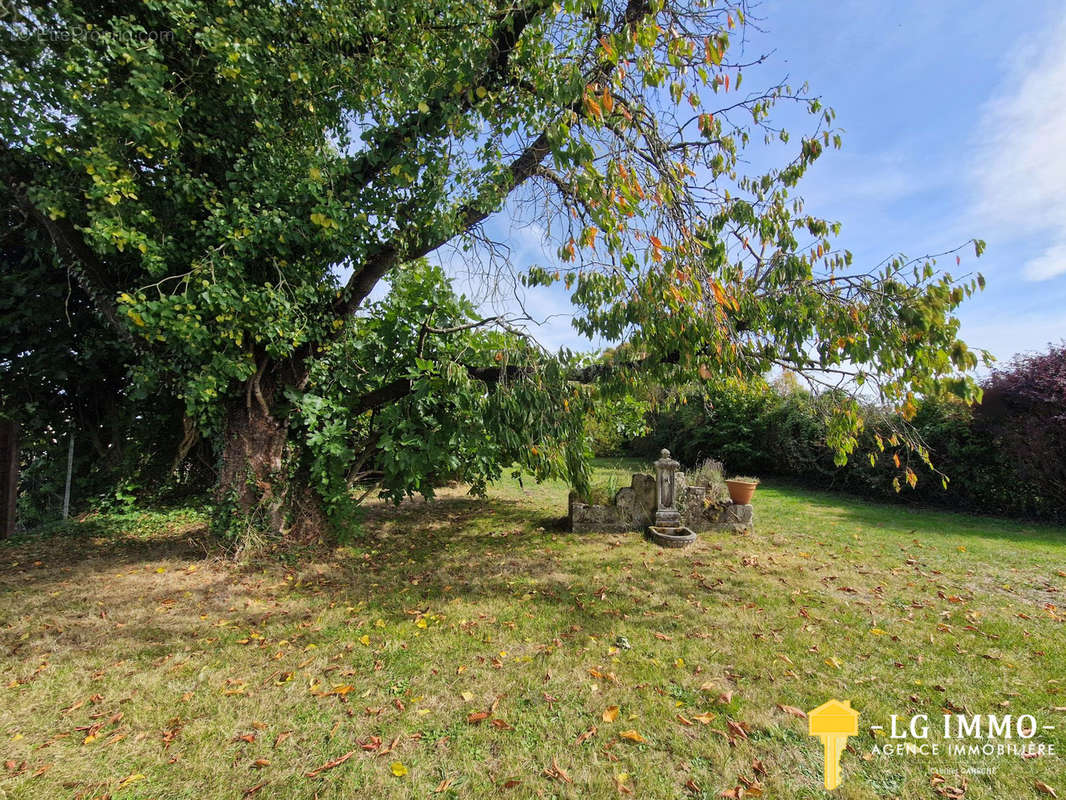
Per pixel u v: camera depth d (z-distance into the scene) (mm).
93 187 3488
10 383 5879
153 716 2387
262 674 2766
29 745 2164
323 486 4918
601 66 3521
